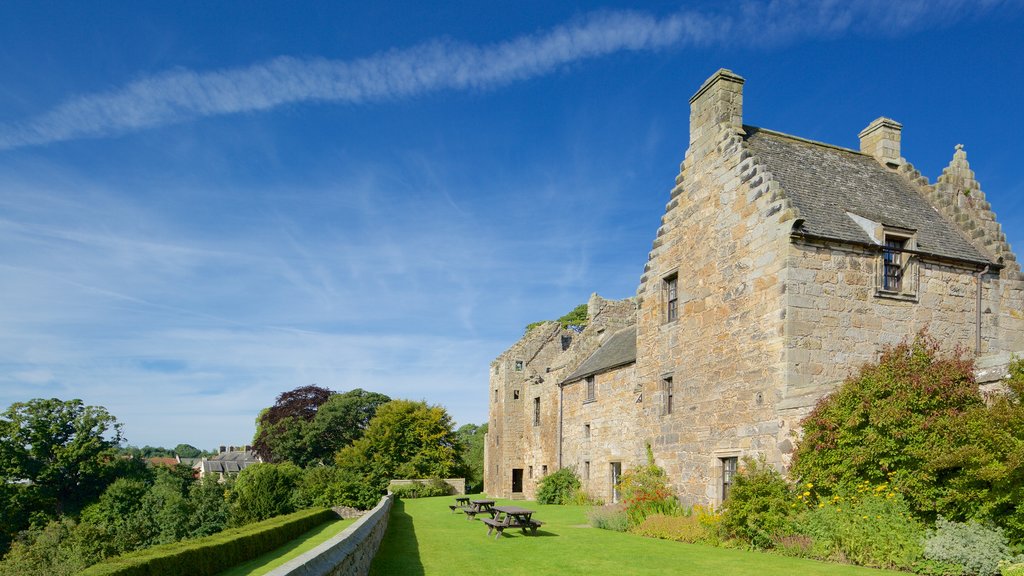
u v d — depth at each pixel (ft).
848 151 73.41
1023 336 62.18
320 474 165.27
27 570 104.78
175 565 46.26
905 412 40.88
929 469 38.37
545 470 124.47
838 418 45.73
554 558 45.83
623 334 116.57
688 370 67.21
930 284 59.41
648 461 72.95
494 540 57.11
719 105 66.95
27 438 183.32
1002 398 35.86
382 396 249.55
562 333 152.56
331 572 25.04
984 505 35.53
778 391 54.34
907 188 70.38
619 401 97.14
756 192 59.52
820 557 43.06
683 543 54.19
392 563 43.55
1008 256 62.85
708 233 65.87
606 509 73.10
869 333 56.24
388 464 191.52
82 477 190.08
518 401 146.41
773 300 56.03
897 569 37.96
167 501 151.64
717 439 61.67
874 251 57.93
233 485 208.64
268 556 61.72
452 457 201.26
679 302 69.92
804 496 48.03
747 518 50.11
